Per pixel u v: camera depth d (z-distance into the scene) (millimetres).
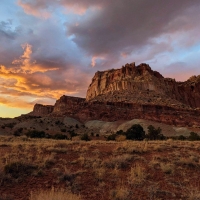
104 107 171000
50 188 7766
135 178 8961
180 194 7961
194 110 173000
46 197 6094
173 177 9758
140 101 185375
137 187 8305
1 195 6867
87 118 160375
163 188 8430
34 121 119125
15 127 96500
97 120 155375
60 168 10016
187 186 8742
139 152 14000
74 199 6211
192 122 152875
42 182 8289
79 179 8773
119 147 14898
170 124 148750
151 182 8867
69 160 11414
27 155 11672
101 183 8438
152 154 13711
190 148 16797
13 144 15867
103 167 10258
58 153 12969
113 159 11289
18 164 9359
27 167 9516
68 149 14172
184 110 172125
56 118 144375
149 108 169000
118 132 71812
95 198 7188
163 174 10016
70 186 7906
